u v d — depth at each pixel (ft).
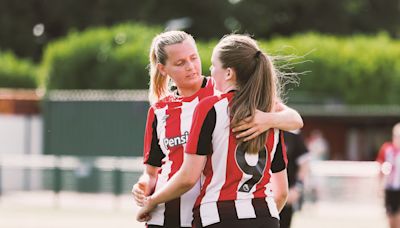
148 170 45.73
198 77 44.86
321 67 264.31
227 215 40.63
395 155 115.85
